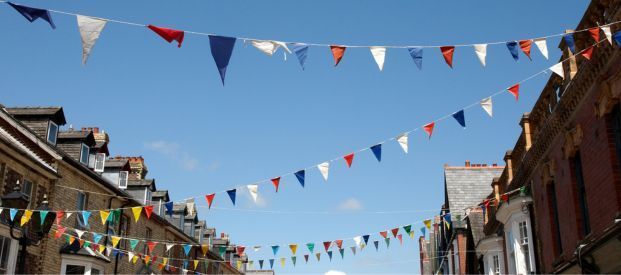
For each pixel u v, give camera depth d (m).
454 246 27.34
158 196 27.50
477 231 24.14
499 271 18.81
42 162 16.31
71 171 18.17
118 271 21.45
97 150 21.59
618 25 8.99
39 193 16.31
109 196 20.53
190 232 32.09
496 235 19.17
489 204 19.78
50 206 16.83
